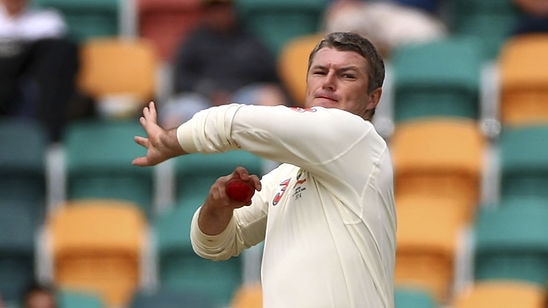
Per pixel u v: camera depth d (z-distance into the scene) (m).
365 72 18.69
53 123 44.25
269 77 45.94
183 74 45.72
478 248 40.22
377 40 47.38
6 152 43.12
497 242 40.09
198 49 46.00
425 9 49.12
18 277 41.22
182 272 40.84
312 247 18.16
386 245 18.44
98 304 37.75
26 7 48.28
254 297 37.59
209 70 45.72
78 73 45.56
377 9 48.09
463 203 42.28
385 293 18.33
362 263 18.11
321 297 17.97
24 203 42.47
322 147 17.98
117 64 47.06
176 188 43.22
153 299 38.53
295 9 49.81
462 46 46.28
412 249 40.41
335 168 18.09
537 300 36.72
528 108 45.81
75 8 50.75
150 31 50.78
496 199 42.94
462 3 51.06
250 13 50.00
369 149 18.28
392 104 45.78
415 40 47.41
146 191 43.56
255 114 17.92
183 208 41.28
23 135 43.44
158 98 47.44
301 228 18.33
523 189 42.62
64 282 41.25
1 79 44.34
